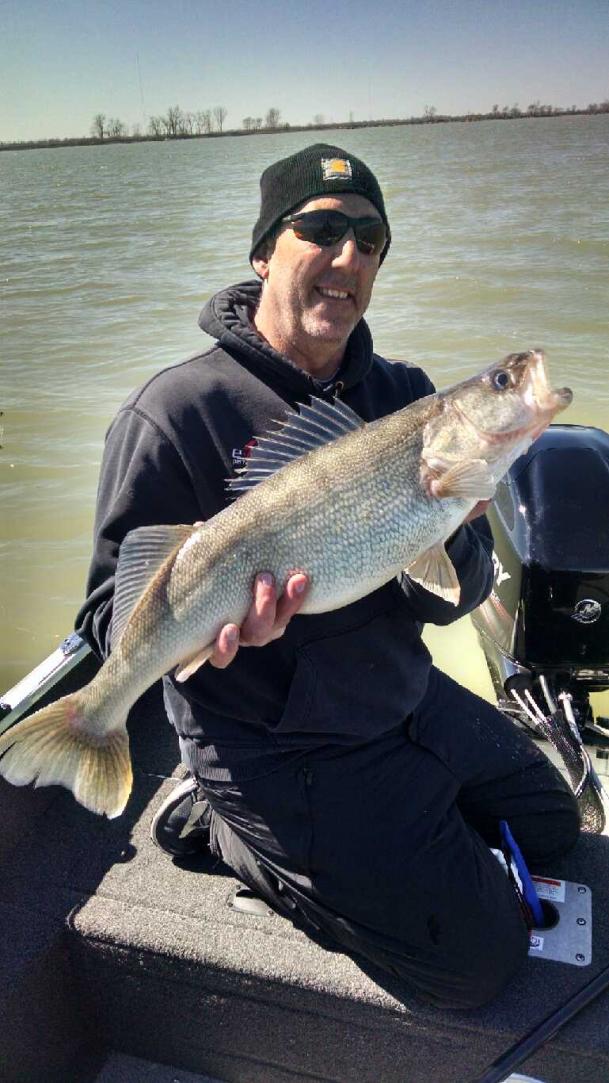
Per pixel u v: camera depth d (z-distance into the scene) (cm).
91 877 100
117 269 669
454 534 96
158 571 84
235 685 89
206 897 97
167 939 90
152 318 504
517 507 131
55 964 90
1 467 292
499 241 711
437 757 96
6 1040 84
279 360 92
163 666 84
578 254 633
